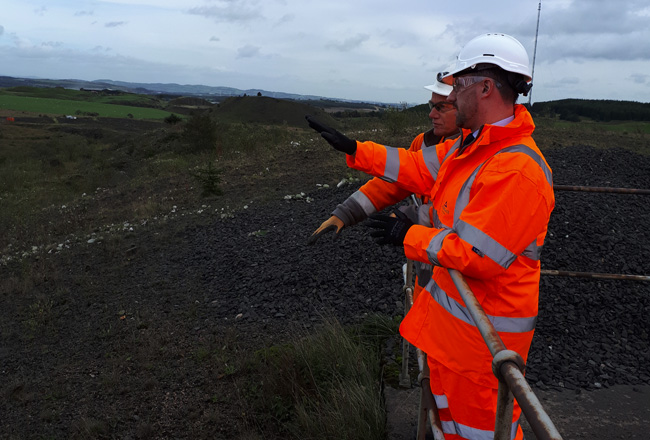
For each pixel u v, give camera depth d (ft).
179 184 48.24
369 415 10.98
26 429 13.78
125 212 40.45
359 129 62.80
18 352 18.78
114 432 13.26
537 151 5.40
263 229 28.94
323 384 13.08
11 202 55.83
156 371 16.11
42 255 30.55
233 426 13.07
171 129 103.86
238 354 16.39
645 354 13.30
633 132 60.80
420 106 59.21
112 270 26.55
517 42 5.71
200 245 28.50
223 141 68.69
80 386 15.72
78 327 20.36
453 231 5.26
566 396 11.32
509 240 4.92
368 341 14.92
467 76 5.73
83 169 88.48
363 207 7.68
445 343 5.73
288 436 12.39
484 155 5.59
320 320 17.67
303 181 40.42
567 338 14.14
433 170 7.13
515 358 3.64
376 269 20.33
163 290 23.00
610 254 18.65
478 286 5.37
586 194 25.82
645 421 10.28
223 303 20.57
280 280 21.20
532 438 9.93
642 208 24.88
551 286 16.75
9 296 24.63
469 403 5.66
